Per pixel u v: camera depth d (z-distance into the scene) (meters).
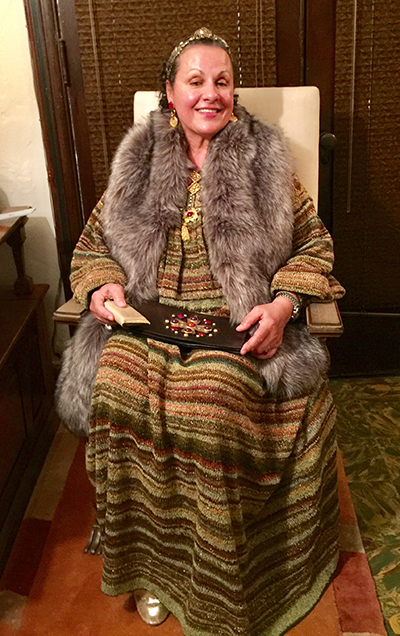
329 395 1.51
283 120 1.70
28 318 1.82
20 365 1.80
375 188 2.14
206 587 1.29
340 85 2.00
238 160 1.50
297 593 1.42
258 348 1.37
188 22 1.91
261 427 1.38
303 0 1.89
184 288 1.53
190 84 1.47
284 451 1.38
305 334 1.47
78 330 1.56
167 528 1.35
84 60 1.93
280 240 1.50
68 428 1.55
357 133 2.07
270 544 1.41
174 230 1.54
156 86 1.97
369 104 2.03
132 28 1.91
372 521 1.69
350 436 2.04
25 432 1.84
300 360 1.42
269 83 1.99
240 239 1.47
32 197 2.08
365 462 1.91
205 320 1.46
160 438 1.28
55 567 1.58
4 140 2.00
